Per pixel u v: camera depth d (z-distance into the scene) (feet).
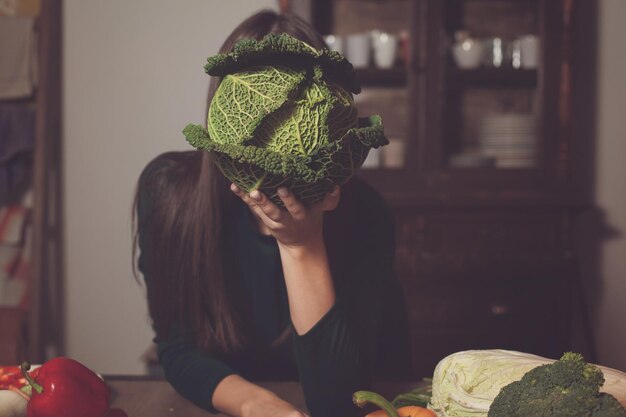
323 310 3.61
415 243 9.89
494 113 10.23
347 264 4.26
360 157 3.08
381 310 4.22
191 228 4.05
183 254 4.09
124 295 11.55
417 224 9.89
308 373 3.64
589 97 11.41
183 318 4.15
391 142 10.08
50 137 11.10
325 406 3.68
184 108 11.39
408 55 9.95
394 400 3.38
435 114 9.94
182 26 11.32
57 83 11.34
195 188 4.10
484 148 10.14
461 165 10.04
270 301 4.36
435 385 3.18
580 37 11.36
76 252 11.52
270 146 2.96
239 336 4.21
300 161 2.92
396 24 10.28
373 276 4.19
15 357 10.53
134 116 11.41
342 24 10.30
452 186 9.95
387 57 9.96
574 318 11.47
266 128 2.95
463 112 10.26
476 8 10.27
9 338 10.54
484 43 10.01
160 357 4.15
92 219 11.50
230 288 4.29
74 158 11.46
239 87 2.99
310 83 2.99
